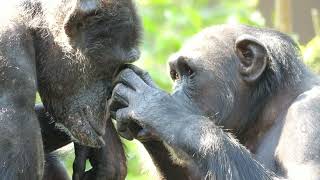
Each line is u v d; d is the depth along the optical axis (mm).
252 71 13602
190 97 13602
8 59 11352
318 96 12906
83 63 12273
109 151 12922
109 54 12273
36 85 11734
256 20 20125
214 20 23625
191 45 13969
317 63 16531
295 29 19359
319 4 19250
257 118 13570
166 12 22062
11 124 11203
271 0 20688
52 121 12805
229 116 13672
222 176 12141
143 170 14352
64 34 12117
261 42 13633
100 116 12516
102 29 12156
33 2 12141
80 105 12422
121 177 13016
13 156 11164
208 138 12195
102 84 12461
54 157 13570
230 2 26906
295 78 13477
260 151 13266
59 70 12266
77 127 12469
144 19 21406
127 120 12328
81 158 12758
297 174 12180
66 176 13609
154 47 20781
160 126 12234
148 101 12328
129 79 12445
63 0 12055
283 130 12906
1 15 11797
